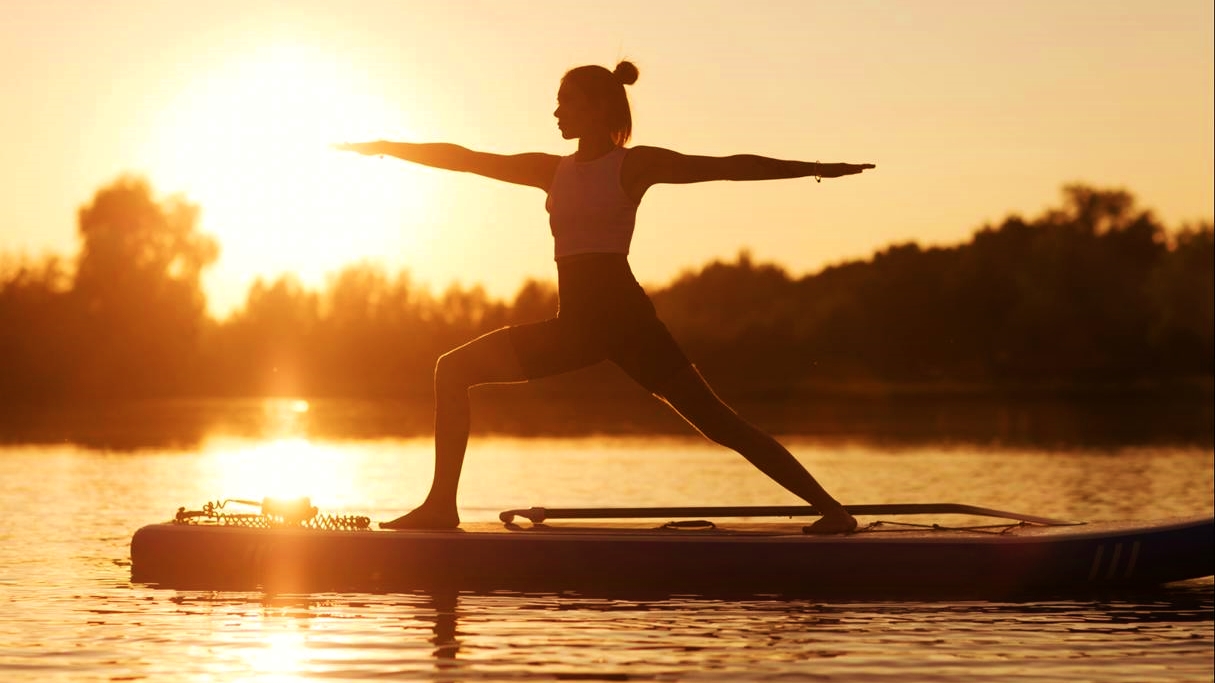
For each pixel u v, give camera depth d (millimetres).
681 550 7621
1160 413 49094
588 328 7609
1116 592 7438
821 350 78500
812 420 43125
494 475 18266
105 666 5418
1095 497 14078
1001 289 82062
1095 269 83375
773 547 7574
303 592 7352
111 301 72500
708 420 7793
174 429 34312
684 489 15828
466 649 5770
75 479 16672
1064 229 84875
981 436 31000
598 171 7570
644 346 7586
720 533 7801
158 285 73000
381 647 5809
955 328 81375
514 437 31125
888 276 82062
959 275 82375
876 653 5676
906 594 7348
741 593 7363
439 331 91938
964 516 11844
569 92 7742
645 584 7609
